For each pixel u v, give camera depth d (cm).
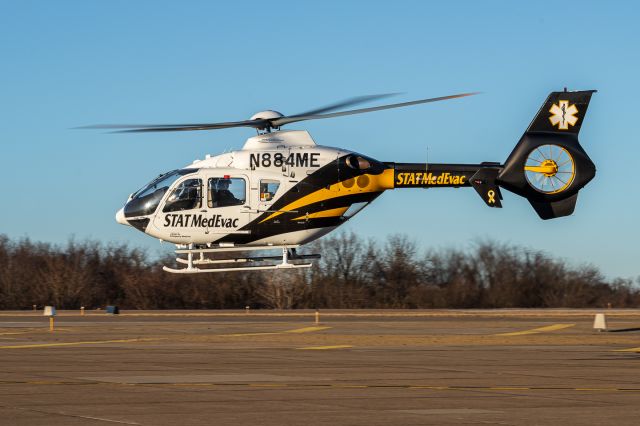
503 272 8612
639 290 8625
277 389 1894
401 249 8262
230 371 2222
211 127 3572
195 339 3253
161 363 2391
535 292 8556
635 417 1574
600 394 1862
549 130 3853
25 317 4388
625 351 2900
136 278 7694
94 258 7988
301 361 2502
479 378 2131
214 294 7606
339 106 3466
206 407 1633
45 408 1595
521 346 3094
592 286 8619
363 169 3716
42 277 7588
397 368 2339
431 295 8281
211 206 3659
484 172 3822
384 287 8144
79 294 7550
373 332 3594
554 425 1490
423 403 1719
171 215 3659
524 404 1719
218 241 3703
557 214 3869
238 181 3666
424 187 3800
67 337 3284
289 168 3678
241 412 1582
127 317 4419
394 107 3281
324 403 1702
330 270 8044
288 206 3672
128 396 1755
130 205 3706
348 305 7806
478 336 3441
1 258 7775
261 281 7744
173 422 1471
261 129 3738
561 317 4703
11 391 1811
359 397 1791
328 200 3706
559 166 3838
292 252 3784
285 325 3862
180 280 7656
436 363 2477
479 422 1511
